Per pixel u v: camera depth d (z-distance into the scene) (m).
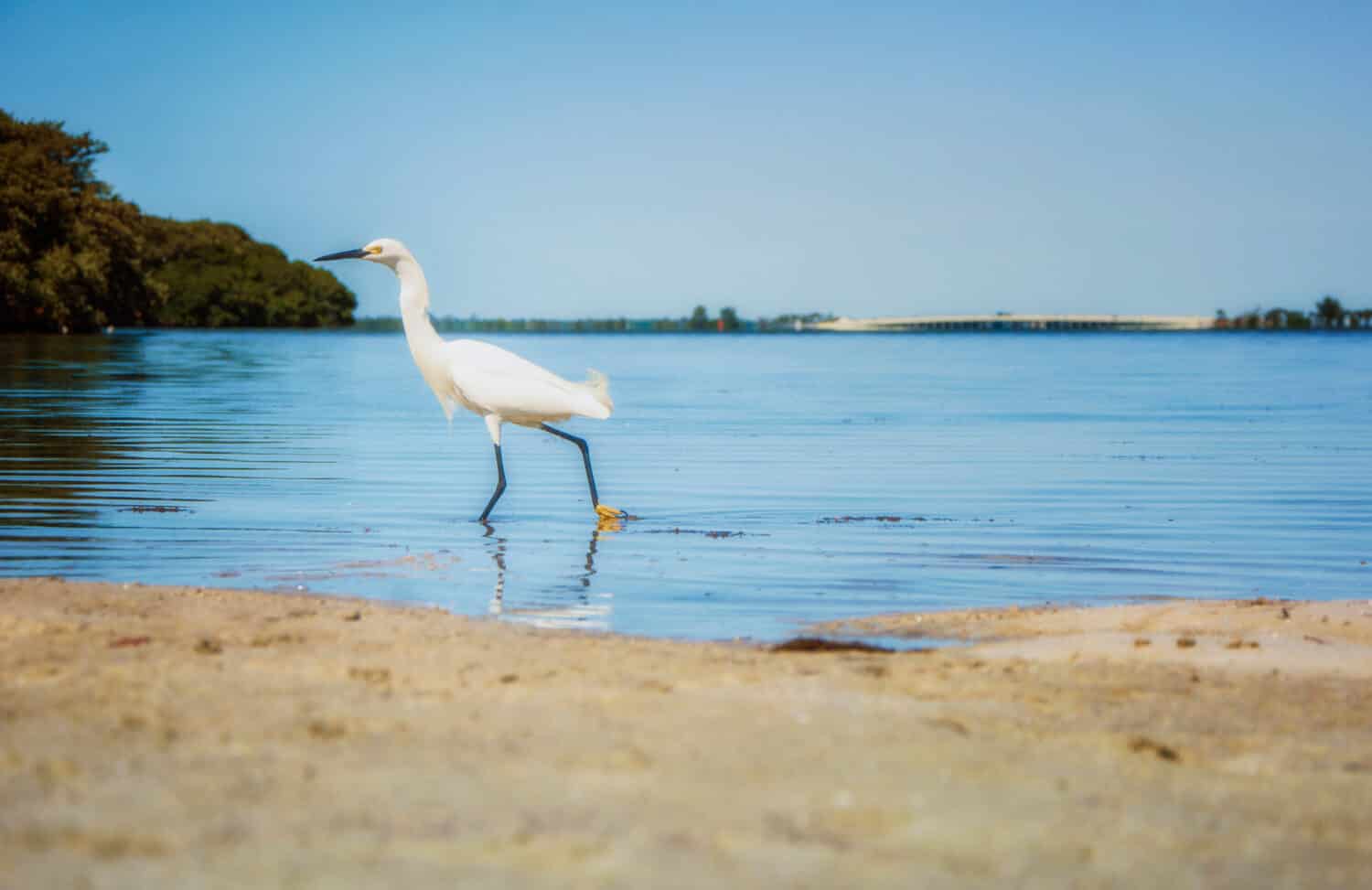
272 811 3.89
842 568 10.39
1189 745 5.20
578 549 11.16
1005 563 10.70
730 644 7.61
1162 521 13.07
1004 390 39.22
